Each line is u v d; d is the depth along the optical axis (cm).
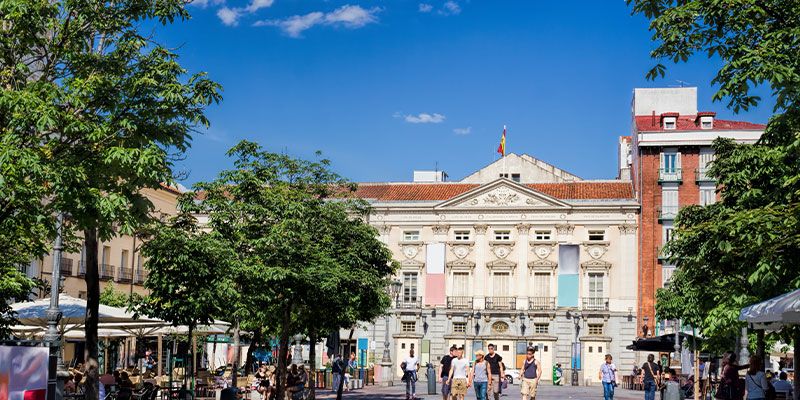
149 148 1512
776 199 1833
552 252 6675
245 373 3906
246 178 2555
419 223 6856
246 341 5069
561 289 6588
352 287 2917
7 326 2197
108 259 5534
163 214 2406
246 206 2534
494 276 6731
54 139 1530
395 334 6725
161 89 1594
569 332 6538
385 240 6869
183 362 3653
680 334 3834
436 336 6700
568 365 6506
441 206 6825
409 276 6831
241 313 2480
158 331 2984
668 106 7194
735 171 2380
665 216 6512
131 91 1580
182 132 1642
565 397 4272
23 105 1414
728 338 3119
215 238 2448
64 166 1440
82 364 2794
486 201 6806
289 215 2580
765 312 1225
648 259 6506
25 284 2347
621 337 6481
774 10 1533
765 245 1597
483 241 6775
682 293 3459
